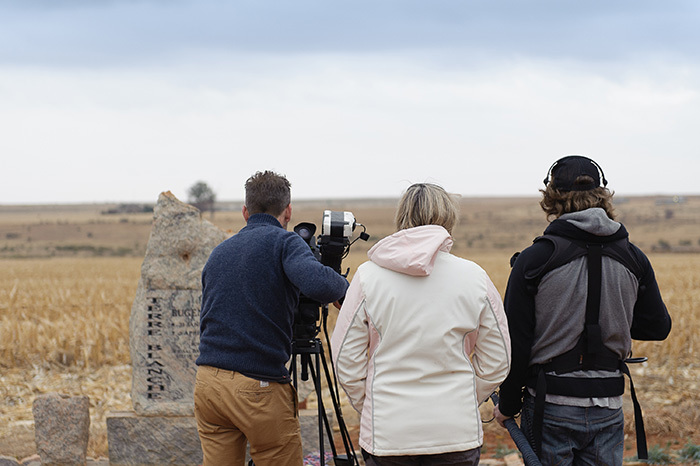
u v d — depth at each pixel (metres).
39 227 121.31
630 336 2.93
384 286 2.80
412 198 2.93
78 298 17.36
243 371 3.21
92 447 6.50
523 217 139.75
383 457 2.79
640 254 2.96
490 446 6.38
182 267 5.54
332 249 3.54
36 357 11.35
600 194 2.94
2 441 7.06
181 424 5.47
